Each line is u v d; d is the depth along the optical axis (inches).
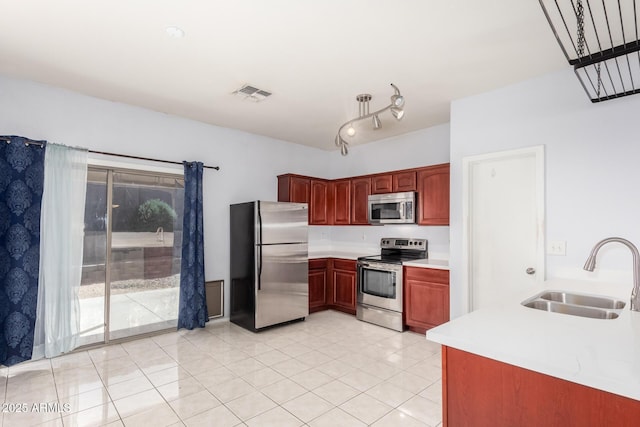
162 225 152.7
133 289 144.0
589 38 89.0
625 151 93.8
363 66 106.3
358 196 193.0
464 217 128.0
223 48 96.0
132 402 91.9
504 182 121.9
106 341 135.1
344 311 189.3
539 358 41.7
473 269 128.9
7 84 114.4
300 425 81.9
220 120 160.9
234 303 167.0
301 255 171.0
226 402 92.1
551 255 106.2
